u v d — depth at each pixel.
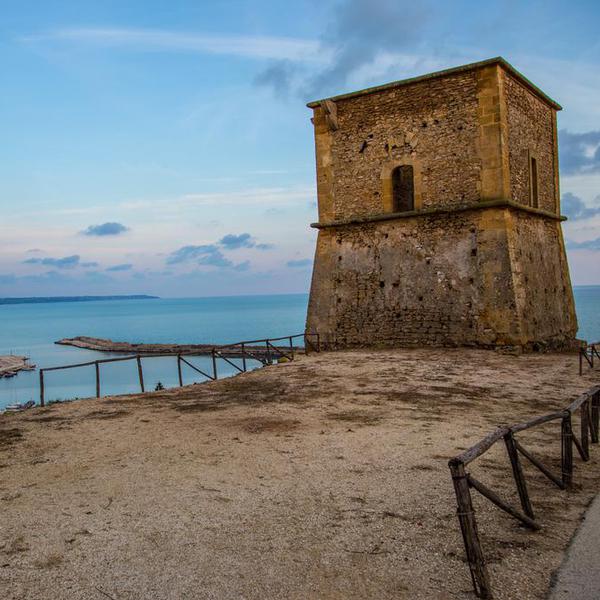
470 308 18.98
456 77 19.48
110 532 5.73
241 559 5.13
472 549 4.48
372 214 21.30
